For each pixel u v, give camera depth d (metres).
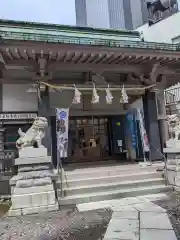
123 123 11.67
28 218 6.12
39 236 4.95
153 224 5.13
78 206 6.83
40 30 10.64
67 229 5.27
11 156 8.84
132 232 4.73
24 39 7.39
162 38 21.70
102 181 8.23
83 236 4.85
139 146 10.64
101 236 4.79
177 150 8.22
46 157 6.99
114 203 6.95
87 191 7.66
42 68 8.84
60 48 7.89
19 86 9.54
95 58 9.02
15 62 8.94
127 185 8.09
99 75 10.15
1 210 7.00
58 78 10.20
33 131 7.26
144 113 10.96
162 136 11.20
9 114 9.34
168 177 8.56
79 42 7.93
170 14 23.30
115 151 11.99
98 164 10.56
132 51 8.67
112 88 9.79
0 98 9.33
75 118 11.73
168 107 16.61
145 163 9.79
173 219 5.45
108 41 8.27
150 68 10.19
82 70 9.84
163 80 11.20
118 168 9.25
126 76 11.07
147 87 10.19
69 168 9.61
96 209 6.52
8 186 8.54
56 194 7.29
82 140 11.78
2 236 5.00
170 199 7.14
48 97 9.45
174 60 9.76
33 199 6.59
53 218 6.04
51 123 9.76
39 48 7.75
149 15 23.73
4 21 10.34
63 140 8.64
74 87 9.16
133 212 6.01
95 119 12.09
